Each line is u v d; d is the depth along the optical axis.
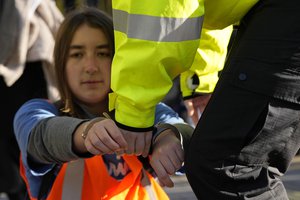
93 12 3.00
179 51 2.41
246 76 2.42
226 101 2.45
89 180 2.76
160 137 2.62
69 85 2.95
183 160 2.58
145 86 2.42
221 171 2.43
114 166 2.83
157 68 2.39
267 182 2.48
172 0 2.37
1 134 4.47
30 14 4.36
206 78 3.18
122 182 2.75
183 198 5.71
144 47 2.38
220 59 3.17
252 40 2.45
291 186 5.95
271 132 2.43
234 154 2.42
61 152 2.58
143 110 2.44
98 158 2.76
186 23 2.40
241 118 2.42
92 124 2.50
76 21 2.96
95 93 2.92
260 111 2.41
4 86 4.41
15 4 4.33
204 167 2.45
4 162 4.60
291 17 2.41
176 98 5.44
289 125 2.46
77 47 2.94
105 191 2.74
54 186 2.73
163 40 2.38
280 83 2.40
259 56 2.42
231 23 2.61
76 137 2.53
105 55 2.96
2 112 4.43
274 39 2.41
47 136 2.62
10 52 4.31
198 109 3.29
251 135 2.42
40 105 2.89
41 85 4.45
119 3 2.45
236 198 2.45
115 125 2.45
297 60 2.39
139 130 2.45
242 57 2.46
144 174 2.80
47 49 4.39
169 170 2.55
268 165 2.52
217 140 2.43
